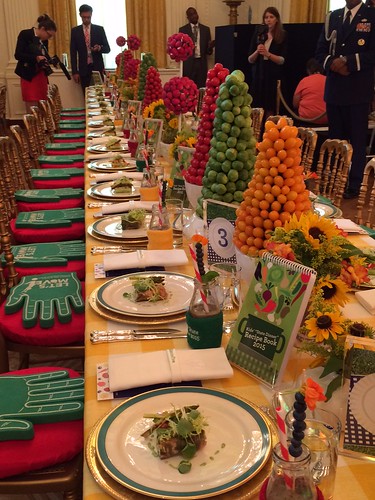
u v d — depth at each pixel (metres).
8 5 8.37
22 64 7.77
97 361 1.19
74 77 8.30
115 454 0.88
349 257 1.16
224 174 1.64
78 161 4.23
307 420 0.81
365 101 4.82
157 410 0.99
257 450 0.89
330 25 4.73
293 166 1.33
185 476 0.84
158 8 8.59
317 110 5.94
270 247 1.16
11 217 3.00
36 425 1.32
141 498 0.81
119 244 1.87
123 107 4.43
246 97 1.63
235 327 1.18
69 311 1.83
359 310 1.42
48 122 5.36
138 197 2.40
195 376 1.09
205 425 0.92
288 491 0.66
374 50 4.61
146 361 1.13
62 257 2.41
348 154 2.67
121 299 1.42
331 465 0.78
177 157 2.36
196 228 1.85
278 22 6.46
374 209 4.77
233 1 8.54
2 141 2.92
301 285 1.07
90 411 1.03
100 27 8.13
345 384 0.92
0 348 1.79
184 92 3.04
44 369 1.60
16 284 2.21
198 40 8.60
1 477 1.24
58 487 1.25
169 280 1.53
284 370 1.09
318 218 1.17
